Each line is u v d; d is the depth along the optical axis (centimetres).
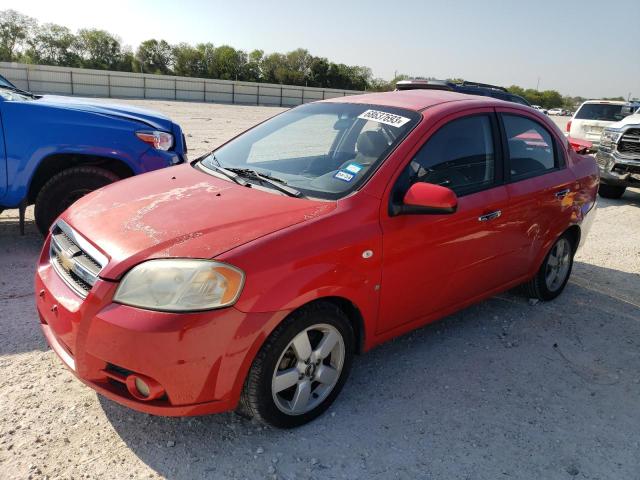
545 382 347
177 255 242
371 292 294
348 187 302
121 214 285
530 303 469
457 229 337
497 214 366
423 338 394
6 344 339
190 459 255
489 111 380
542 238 425
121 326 231
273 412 266
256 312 242
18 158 471
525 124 414
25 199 485
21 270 457
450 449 276
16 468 240
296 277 254
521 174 400
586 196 471
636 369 373
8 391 293
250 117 2681
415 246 311
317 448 269
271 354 254
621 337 420
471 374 349
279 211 279
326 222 274
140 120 521
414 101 369
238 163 362
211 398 244
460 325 420
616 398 336
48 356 331
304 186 311
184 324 230
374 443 276
